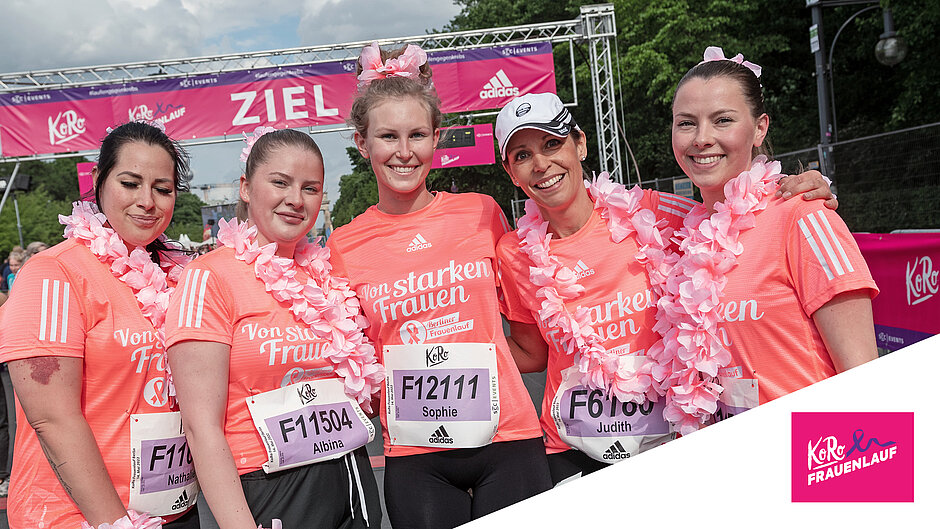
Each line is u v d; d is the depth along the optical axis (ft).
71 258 7.11
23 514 6.98
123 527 6.77
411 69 8.99
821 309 6.53
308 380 7.62
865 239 17.93
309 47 40.24
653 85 70.85
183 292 7.09
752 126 7.33
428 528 8.50
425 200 9.11
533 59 40.75
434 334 8.63
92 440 6.82
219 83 40.29
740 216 7.09
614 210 8.27
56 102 40.16
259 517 7.30
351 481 7.82
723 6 68.85
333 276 8.80
